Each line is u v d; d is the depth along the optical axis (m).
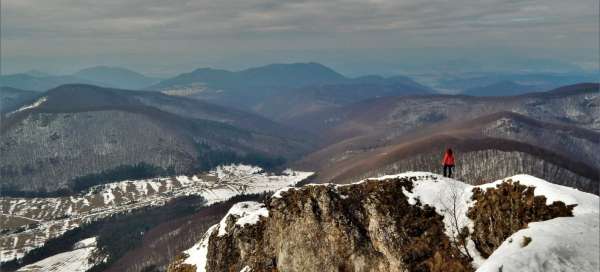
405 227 60.94
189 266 104.62
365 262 61.44
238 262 86.06
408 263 56.44
